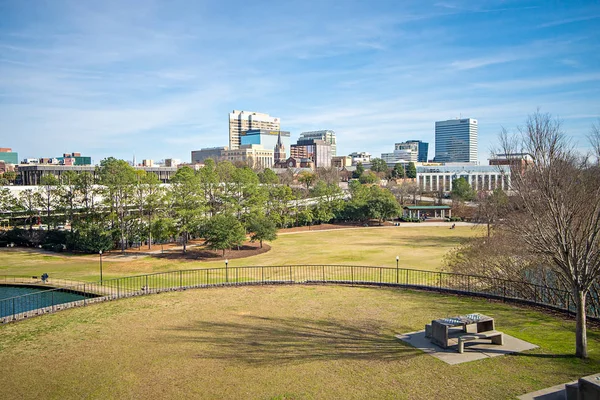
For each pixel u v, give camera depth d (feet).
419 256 183.93
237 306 82.33
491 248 109.60
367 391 47.24
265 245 222.28
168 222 195.93
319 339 63.46
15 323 74.64
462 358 54.80
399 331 65.92
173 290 95.96
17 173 468.34
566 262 54.34
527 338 60.75
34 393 49.14
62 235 213.66
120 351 60.95
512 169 69.97
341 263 168.55
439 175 573.74
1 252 204.64
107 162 217.97
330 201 331.57
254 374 52.29
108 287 124.16
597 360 52.85
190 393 48.08
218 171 274.36
